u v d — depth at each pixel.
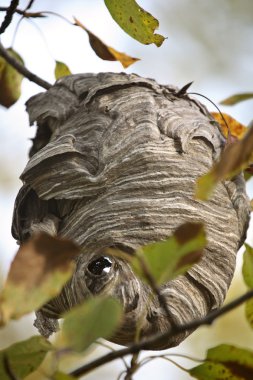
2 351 6.88
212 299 9.60
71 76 11.63
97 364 6.42
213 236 9.87
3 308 5.90
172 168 10.14
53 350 7.01
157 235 9.57
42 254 6.04
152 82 11.44
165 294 9.06
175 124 10.64
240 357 7.02
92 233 9.65
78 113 11.05
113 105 10.91
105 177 9.98
